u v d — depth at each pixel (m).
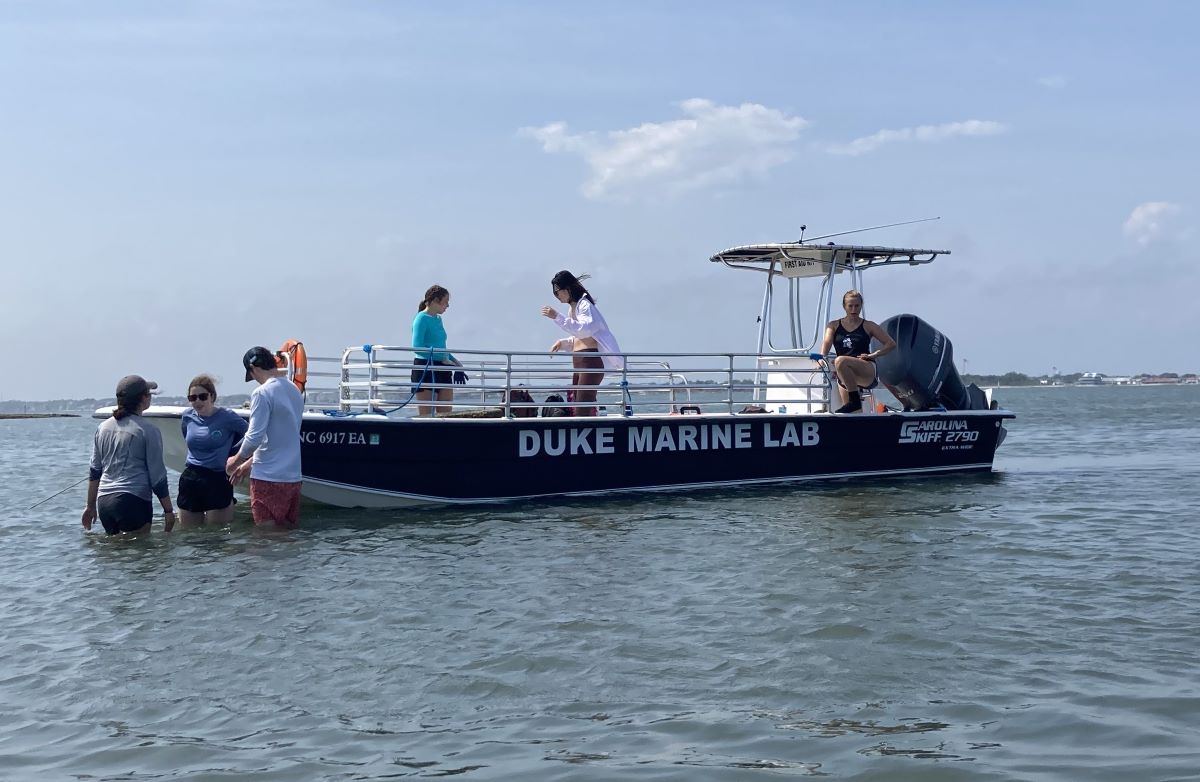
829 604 6.79
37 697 5.26
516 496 11.94
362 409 11.86
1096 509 11.13
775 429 13.33
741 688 5.21
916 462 14.45
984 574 7.70
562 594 7.20
